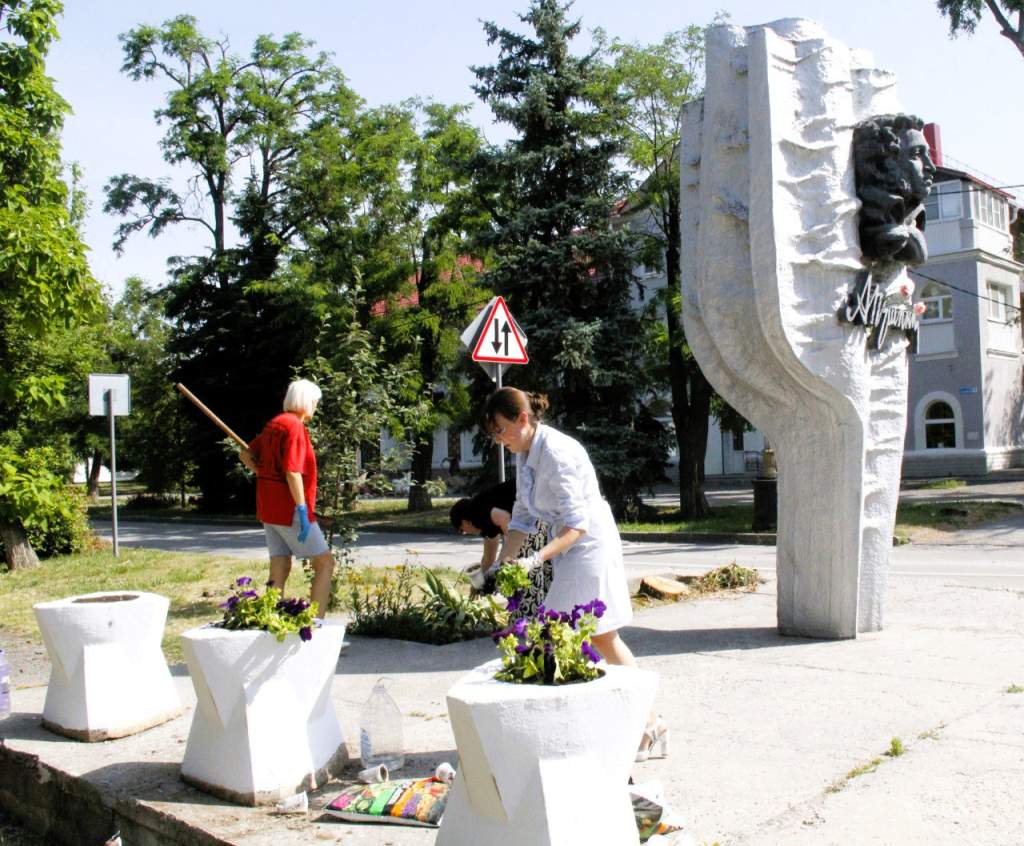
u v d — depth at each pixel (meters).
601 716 3.04
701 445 21.67
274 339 31.23
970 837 3.48
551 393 21.23
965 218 32.59
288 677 4.33
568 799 2.95
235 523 28.23
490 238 22.17
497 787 2.96
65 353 16.95
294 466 7.09
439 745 4.88
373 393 9.13
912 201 7.18
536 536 4.70
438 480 9.33
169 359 35.47
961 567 11.84
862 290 6.89
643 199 21.94
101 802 4.43
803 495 7.12
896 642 6.77
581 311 21.67
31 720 5.73
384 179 27.70
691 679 5.98
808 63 6.85
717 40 6.87
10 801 5.16
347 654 7.25
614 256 21.39
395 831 3.78
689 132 7.20
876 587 7.13
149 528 27.06
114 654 5.36
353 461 9.05
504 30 22.62
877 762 4.29
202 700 4.32
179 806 4.14
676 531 18.53
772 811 3.78
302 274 27.84
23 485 14.64
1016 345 35.03
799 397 6.98
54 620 5.31
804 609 7.14
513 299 22.03
